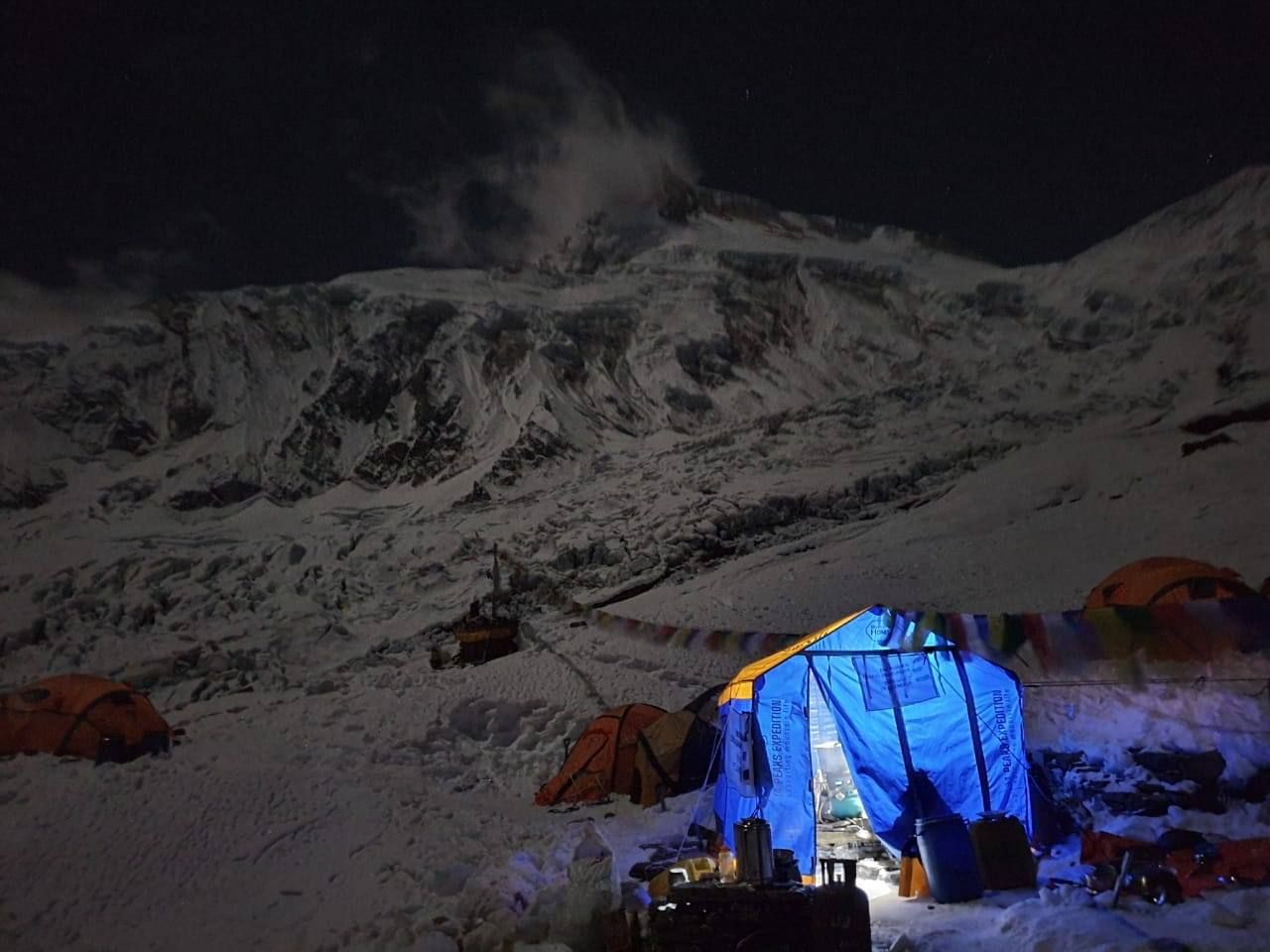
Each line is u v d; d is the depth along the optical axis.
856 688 9.52
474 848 10.36
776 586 28.47
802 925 6.75
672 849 9.90
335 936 8.27
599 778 12.54
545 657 20.80
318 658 27.80
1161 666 11.13
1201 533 27.03
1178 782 9.21
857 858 9.30
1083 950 6.55
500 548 38.53
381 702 17.83
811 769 9.33
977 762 9.25
